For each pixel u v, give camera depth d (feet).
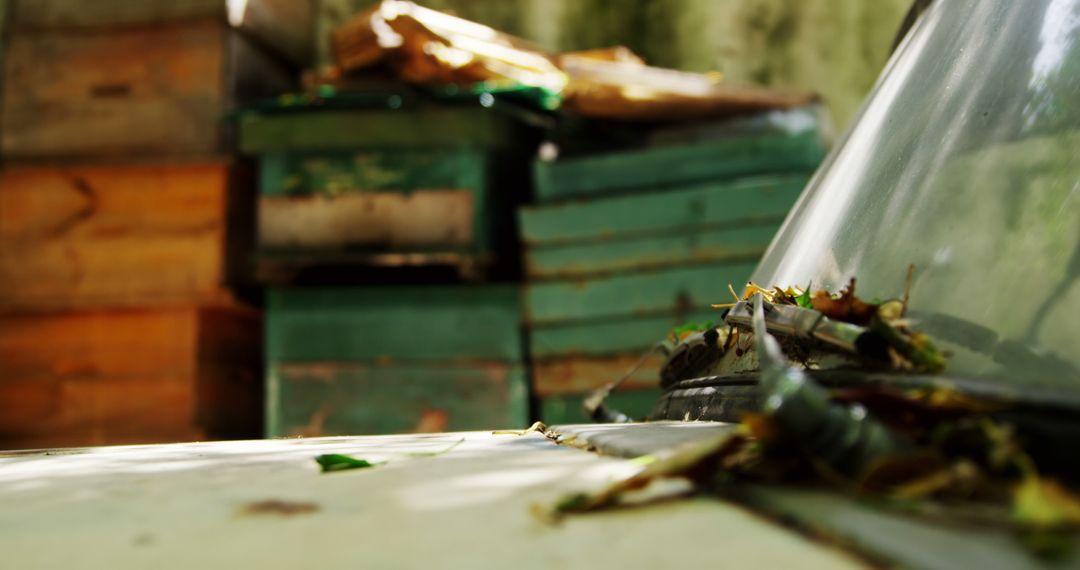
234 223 19.83
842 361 4.26
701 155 17.49
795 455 3.17
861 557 2.41
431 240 18.33
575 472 3.86
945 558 2.26
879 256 4.71
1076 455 2.86
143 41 20.40
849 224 5.24
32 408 19.92
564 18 30.17
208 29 20.15
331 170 18.94
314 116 18.94
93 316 19.94
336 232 18.72
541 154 20.59
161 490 4.00
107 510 3.57
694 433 4.73
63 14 20.71
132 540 3.04
